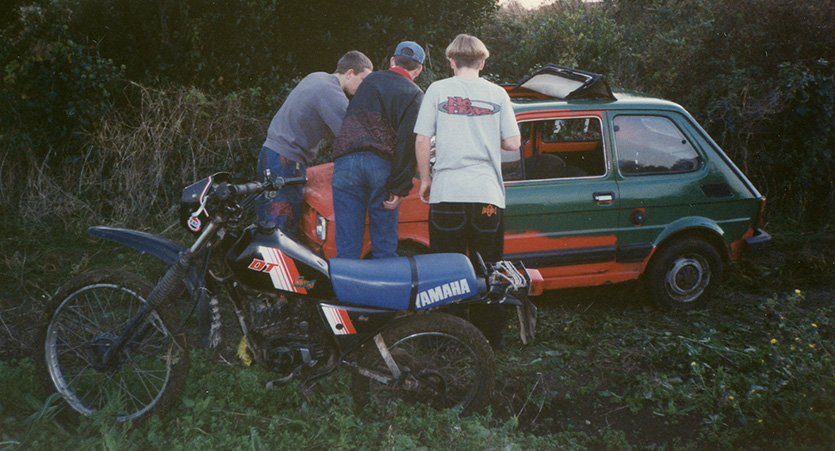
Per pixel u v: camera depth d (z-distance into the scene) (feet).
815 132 24.17
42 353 10.46
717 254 16.85
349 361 10.63
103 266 17.60
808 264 20.67
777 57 27.12
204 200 9.87
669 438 11.92
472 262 13.24
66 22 24.45
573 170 16.19
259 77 25.86
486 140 12.73
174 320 10.38
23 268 16.78
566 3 38.99
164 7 24.75
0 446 9.39
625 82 31.83
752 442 11.85
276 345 10.36
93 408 10.55
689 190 16.26
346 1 27.78
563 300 17.60
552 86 16.72
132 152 21.25
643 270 16.31
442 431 10.59
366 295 10.24
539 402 12.66
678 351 14.52
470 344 10.90
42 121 22.35
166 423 10.37
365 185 12.76
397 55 12.97
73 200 20.68
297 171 14.79
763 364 14.14
